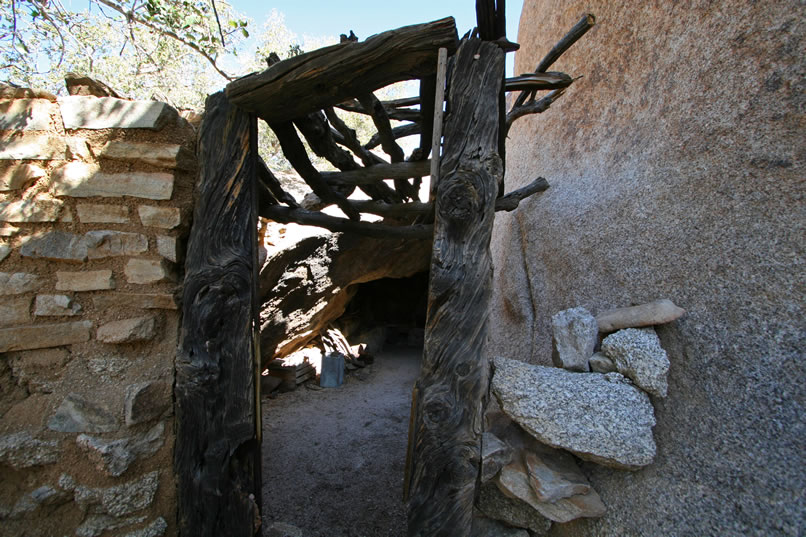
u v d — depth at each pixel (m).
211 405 1.49
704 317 1.53
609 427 1.46
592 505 1.51
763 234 1.43
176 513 1.56
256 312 1.61
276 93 1.43
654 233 1.85
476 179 1.37
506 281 3.22
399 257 5.34
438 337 1.40
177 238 1.59
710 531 1.24
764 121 1.52
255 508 1.54
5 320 1.44
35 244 1.48
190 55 4.57
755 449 1.25
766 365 1.31
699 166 1.72
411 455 1.44
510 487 1.57
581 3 2.80
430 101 1.52
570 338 1.83
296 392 5.21
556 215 2.63
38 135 1.50
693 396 1.47
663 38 2.08
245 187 1.55
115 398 1.48
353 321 7.46
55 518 1.44
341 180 2.04
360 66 1.31
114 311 1.53
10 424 1.42
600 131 2.46
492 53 1.38
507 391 1.60
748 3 1.67
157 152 1.54
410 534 1.43
